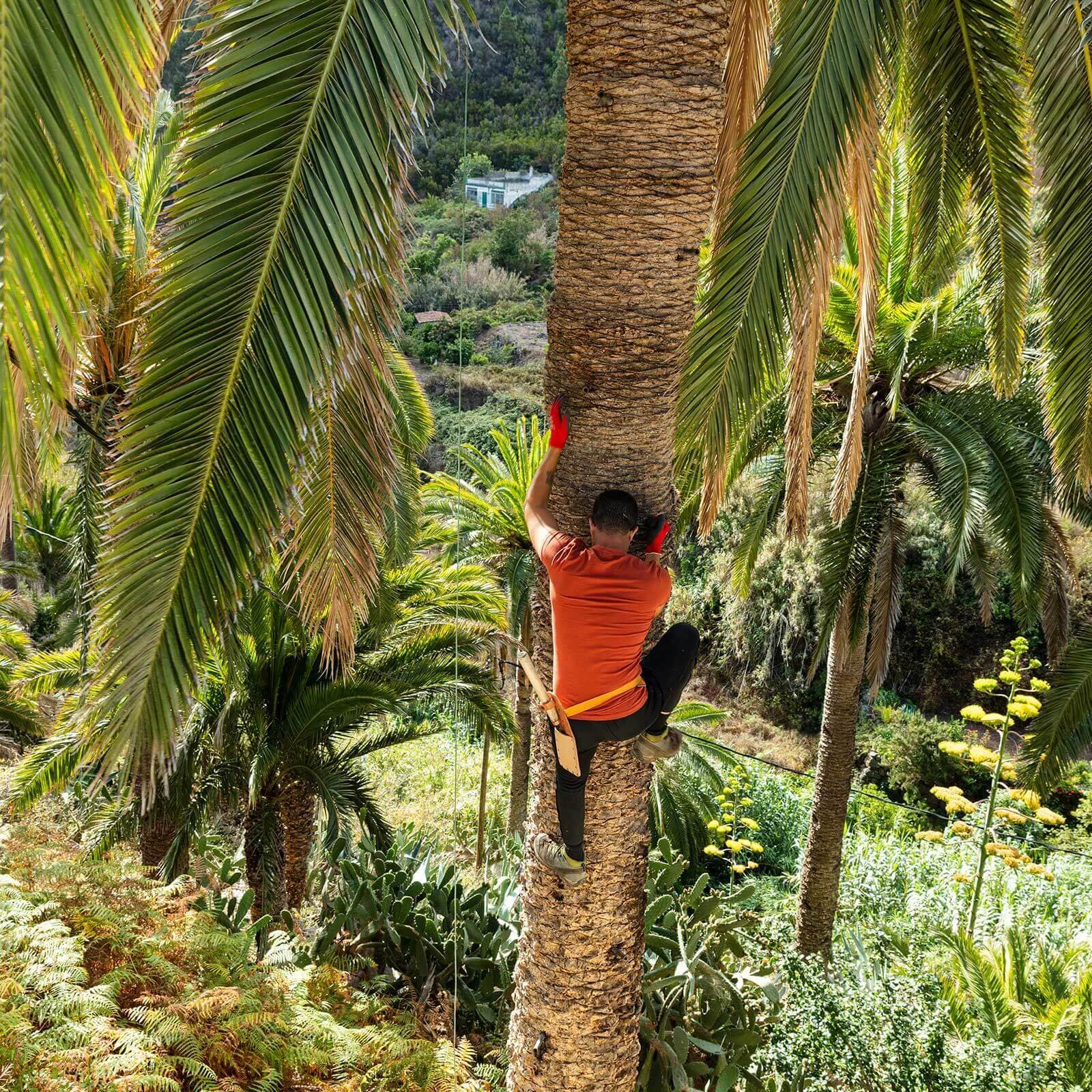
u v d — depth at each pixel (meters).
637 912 4.47
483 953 7.64
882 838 19.25
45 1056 4.52
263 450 2.64
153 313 2.50
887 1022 7.09
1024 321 7.29
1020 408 10.33
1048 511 10.95
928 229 8.35
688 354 4.49
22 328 2.15
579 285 3.86
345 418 3.90
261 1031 5.48
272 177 2.47
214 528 2.64
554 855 4.17
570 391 4.00
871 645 11.53
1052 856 17.03
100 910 6.30
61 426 2.65
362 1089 5.64
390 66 2.48
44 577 21.34
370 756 22.44
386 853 9.48
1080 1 4.32
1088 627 8.48
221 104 2.42
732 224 4.34
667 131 3.66
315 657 11.40
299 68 2.44
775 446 11.56
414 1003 7.09
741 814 20.00
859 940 10.22
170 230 2.45
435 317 40.34
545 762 4.29
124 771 2.87
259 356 2.58
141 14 2.25
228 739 10.91
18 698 13.33
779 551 24.83
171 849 10.68
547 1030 4.50
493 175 42.91
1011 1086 6.69
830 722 11.85
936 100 6.57
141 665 2.61
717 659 28.27
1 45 2.04
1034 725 8.62
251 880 11.62
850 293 10.05
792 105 4.18
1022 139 6.33
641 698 3.68
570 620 3.57
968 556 11.52
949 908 12.88
